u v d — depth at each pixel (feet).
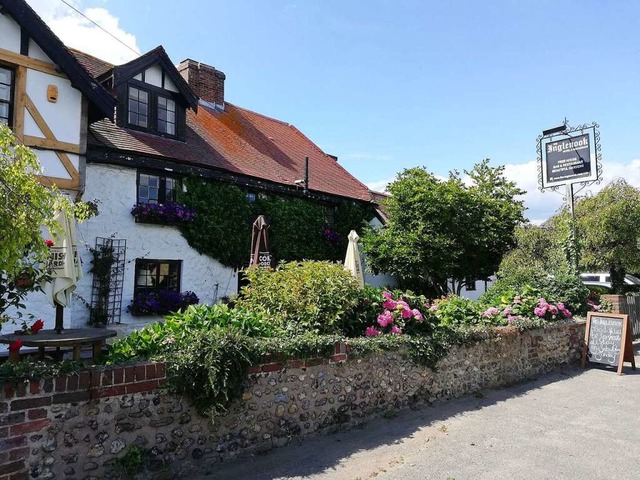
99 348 15.81
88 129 33.91
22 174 12.62
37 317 28.07
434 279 49.62
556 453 14.99
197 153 41.34
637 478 13.17
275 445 14.96
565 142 40.19
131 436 11.97
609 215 48.34
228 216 41.52
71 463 10.98
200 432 13.28
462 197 45.62
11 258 12.35
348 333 20.01
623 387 24.06
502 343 24.70
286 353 15.26
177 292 38.11
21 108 27.22
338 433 16.55
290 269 20.77
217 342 13.46
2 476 10.00
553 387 23.97
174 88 41.01
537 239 52.26
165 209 36.70
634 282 68.90
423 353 19.97
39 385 10.62
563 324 29.35
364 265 52.08
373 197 61.41
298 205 48.39
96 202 33.30
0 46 26.55
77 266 16.24
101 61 44.55
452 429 17.20
